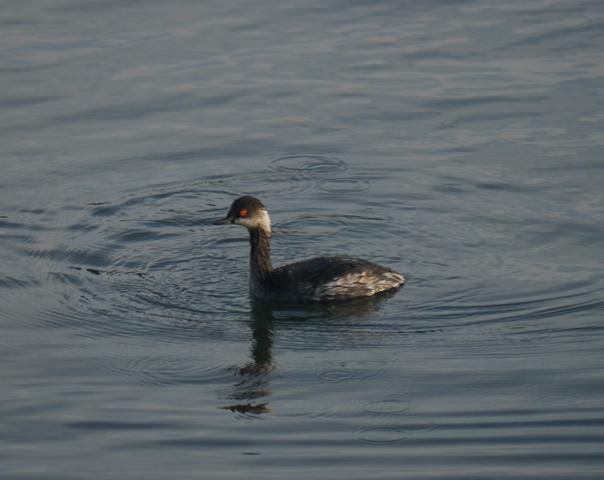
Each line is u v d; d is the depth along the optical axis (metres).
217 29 26.02
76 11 27.03
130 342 15.09
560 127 21.34
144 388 13.88
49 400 13.52
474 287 16.31
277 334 15.35
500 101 22.50
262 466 11.97
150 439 12.59
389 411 13.21
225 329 15.50
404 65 24.20
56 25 26.23
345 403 13.43
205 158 20.78
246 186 19.81
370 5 27.38
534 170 19.81
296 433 12.74
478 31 25.77
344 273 16.30
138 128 21.89
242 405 13.41
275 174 20.17
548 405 13.23
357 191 19.47
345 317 15.85
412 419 13.01
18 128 21.84
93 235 18.16
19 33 25.77
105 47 25.08
